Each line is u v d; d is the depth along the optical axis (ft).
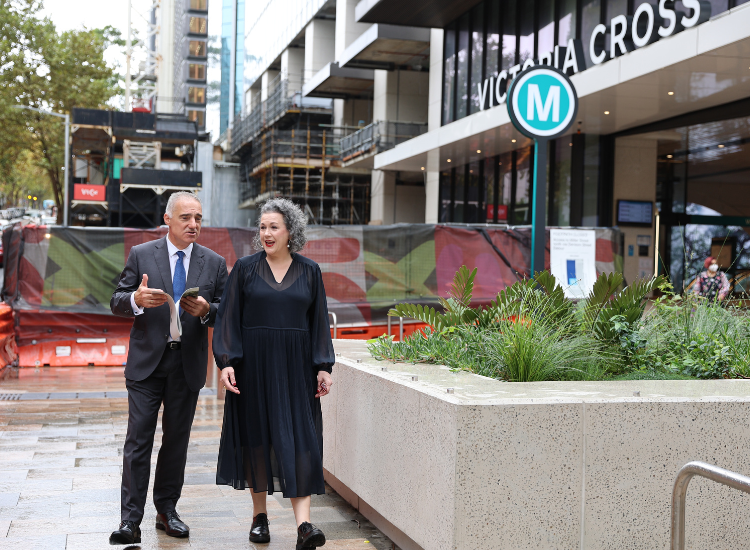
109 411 25.55
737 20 37.09
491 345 14.75
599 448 10.72
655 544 10.91
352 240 36.35
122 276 13.76
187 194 13.82
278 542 13.50
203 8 231.30
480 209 80.74
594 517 10.71
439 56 86.69
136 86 207.62
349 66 103.96
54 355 35.70
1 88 148.05
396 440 12.44
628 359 15.67
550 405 10.55
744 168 72.54
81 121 132.05
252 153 160.25
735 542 11.26
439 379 12.56
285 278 13.17
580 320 16.76
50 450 19.99
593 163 63.21
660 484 10.93
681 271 69.56
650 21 43.80
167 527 13.82
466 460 10.25
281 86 140.15
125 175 127.13
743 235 72.23
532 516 10.48
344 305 35.86
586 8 57.41
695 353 15.15
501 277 37.50
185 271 13.96
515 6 68.69
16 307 35.09
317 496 16.89
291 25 144.77
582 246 37.42
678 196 70.64
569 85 22.41
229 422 13.03
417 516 11.53
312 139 131.03
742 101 50.57
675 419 10.98
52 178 168.04
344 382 15.46
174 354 13.47
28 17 154.30
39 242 35.53
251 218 180.65
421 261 37.04
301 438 12.75
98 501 15.64
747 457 11.20
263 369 12.86
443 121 84.99
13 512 14.82
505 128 60.70
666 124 57.11
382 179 112.78
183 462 13.99
